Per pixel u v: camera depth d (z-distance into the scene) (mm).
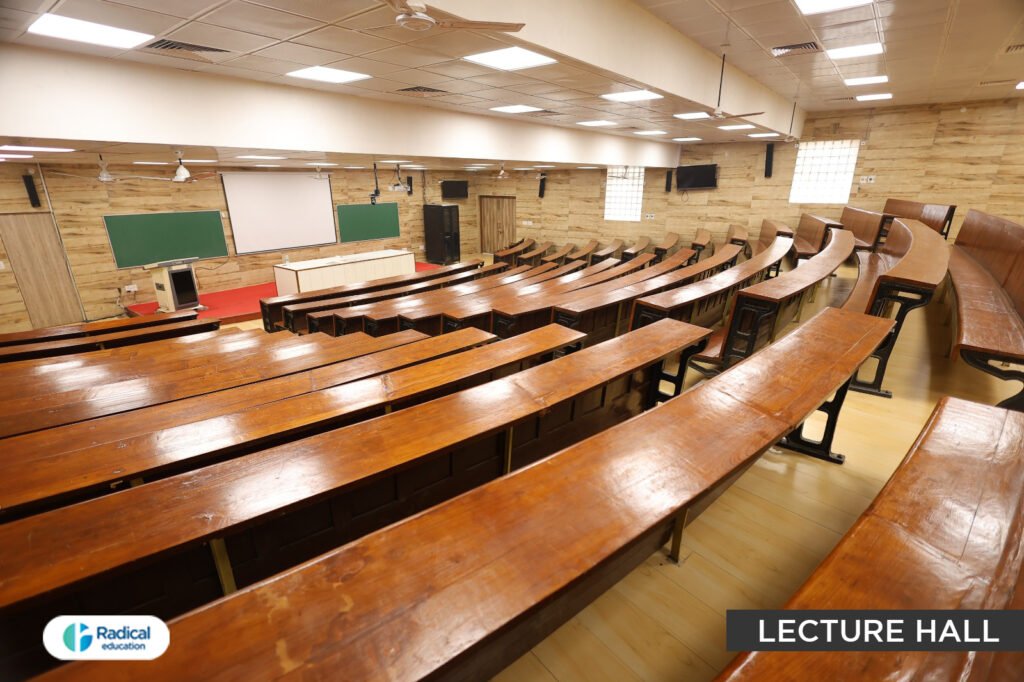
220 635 861
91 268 7785
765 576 1895
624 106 5820
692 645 1613
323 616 905
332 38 3369
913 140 8000
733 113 5840
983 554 1138
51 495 1515
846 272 7570
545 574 1017
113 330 5578
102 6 2785
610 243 12477
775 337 4184
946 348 4398
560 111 6484
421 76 4500
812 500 2346
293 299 6926
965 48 4668
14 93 3578
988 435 1658
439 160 8078
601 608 1749
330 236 11367
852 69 5578
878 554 1131
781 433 1592
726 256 6281
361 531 1912
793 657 862
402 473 1942
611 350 2551
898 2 3604
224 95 4652
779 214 9766
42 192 7172
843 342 2385
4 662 1311
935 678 825
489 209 15023
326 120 5461
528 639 1377
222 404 2297
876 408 3285
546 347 2844
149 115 4234
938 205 6875
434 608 930
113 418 2098
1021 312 3061
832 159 8930
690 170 10602
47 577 1102
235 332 4828
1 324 7008
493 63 3980
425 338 3768
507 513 1193
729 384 1938
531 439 2416
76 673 788
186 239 8836
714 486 1338
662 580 1872
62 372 3428
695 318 4602
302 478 1457
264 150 5367
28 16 2918
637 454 1458
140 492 1377
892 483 1406
